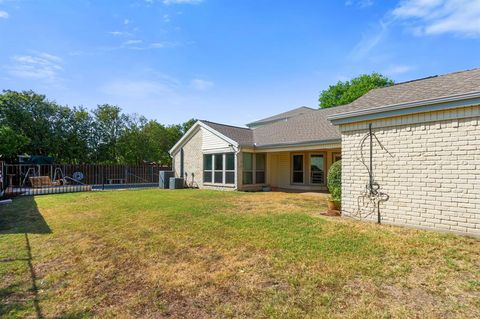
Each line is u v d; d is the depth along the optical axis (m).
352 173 7.30
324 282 3.63
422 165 5.99
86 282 3.86
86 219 7.91
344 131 7.52
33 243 5.67
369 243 5.11
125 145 28.44
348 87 37.94
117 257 4.79
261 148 15.17
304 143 13.14
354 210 7.25
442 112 5.71
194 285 3.68
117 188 18.89
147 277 3.97
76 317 3.00
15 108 22.89
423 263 4.14
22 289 3.67
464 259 4.24
